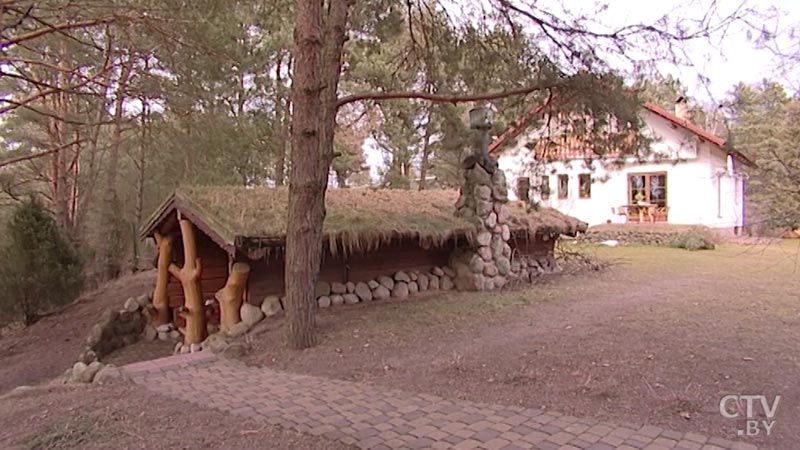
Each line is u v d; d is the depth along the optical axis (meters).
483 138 9.36
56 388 4.69
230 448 3.18
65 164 14.31
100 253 14.90
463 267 9.35
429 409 3.84
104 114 13.39
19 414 3.86
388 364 5.13
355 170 20.47
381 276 8.89
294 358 5.53
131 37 8.64
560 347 5.30
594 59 6.14
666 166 18.98
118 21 7.75
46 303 10.96
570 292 8.86
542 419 3.55
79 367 5.39
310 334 5.95
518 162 7.64
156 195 16.86
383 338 6.08
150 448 3.18
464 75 7.59
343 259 8.44
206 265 9.69
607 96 6.08
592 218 20.56
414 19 7.75
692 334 5.61
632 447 3.06
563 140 6.98
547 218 11.09
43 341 9.64
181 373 5.11
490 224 9.34
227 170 11.65
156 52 9.27
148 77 9.65
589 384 4.18
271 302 7.37
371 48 8.16
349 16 7.50
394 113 9.70
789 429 3.24
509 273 9.70
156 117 11.11
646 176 19.53
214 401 4.17
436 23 7.57
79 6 7.21
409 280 9.04
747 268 11.77
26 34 7.61
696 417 3.46
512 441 3.21
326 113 6.49
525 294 8.69
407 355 5.41
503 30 6.87
